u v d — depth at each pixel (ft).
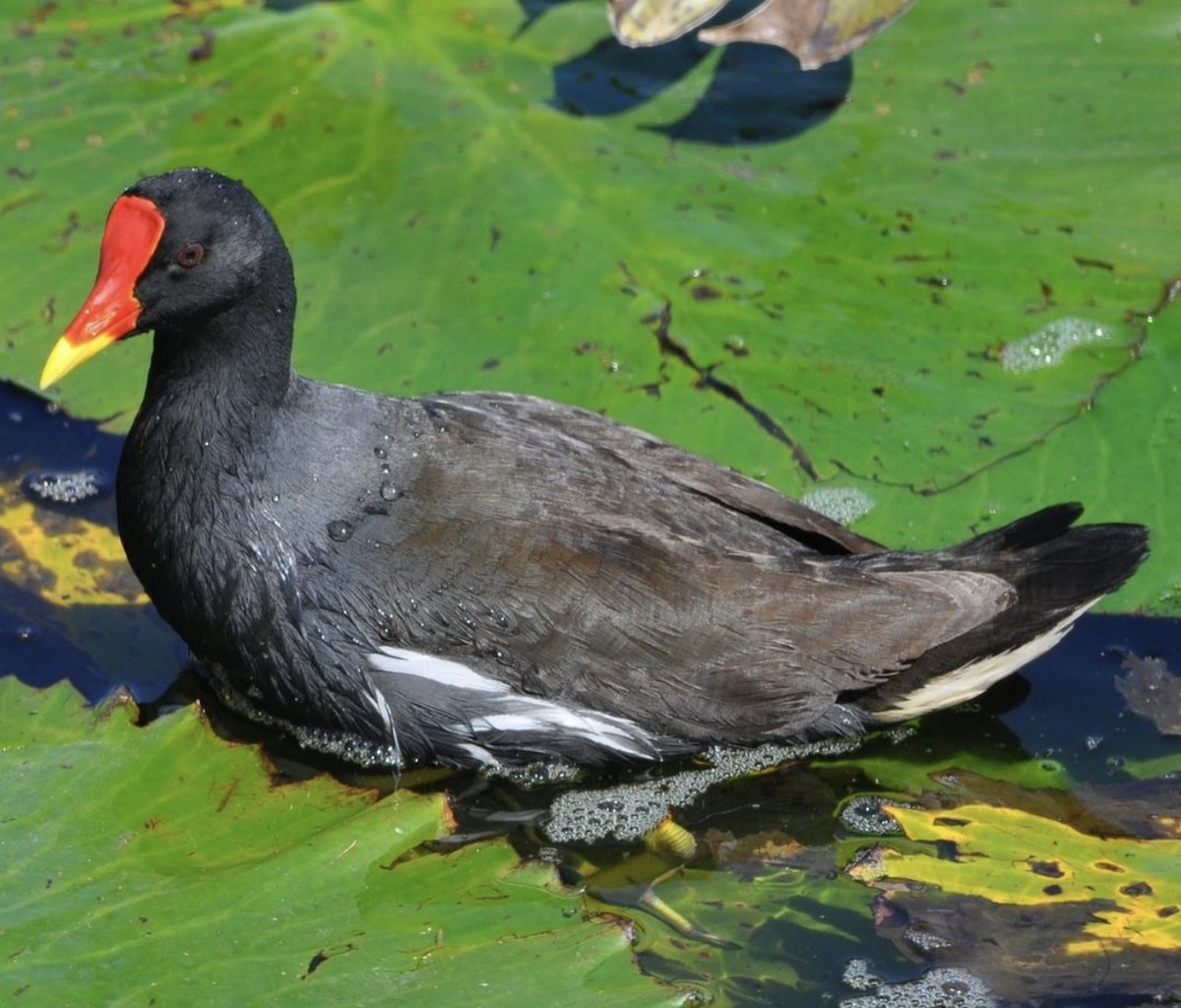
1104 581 30.35
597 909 28.19
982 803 30.17
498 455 30.50
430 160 41.01
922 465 35.06
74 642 32.32
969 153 41.98
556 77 43.57
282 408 30.27
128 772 27.84
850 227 40.06
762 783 30.96
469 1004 24.53
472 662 29.53
